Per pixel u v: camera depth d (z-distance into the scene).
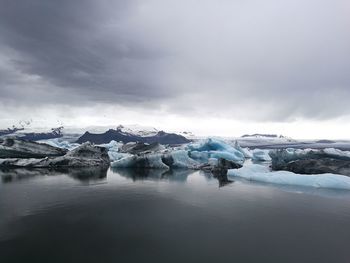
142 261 9.91
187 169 41.16
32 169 37.00
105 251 10.74
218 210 16.73
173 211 16.36
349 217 15.53
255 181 28.55
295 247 11.32
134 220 14.61
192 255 10.45
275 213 16.22
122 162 41.06
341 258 10.37
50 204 17.78
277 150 41.38
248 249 11.04
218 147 56.75
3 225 13.61
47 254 10.43
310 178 26.11
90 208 16.88
